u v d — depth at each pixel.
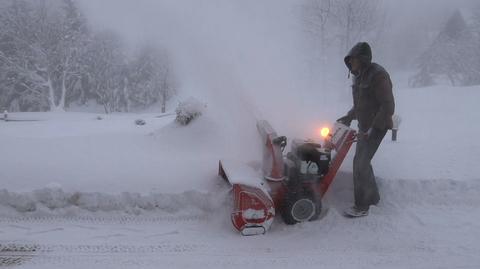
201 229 3.97
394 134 7.46
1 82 46.38
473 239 3.75
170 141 6.70
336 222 4.09
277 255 3.45
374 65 4.09
